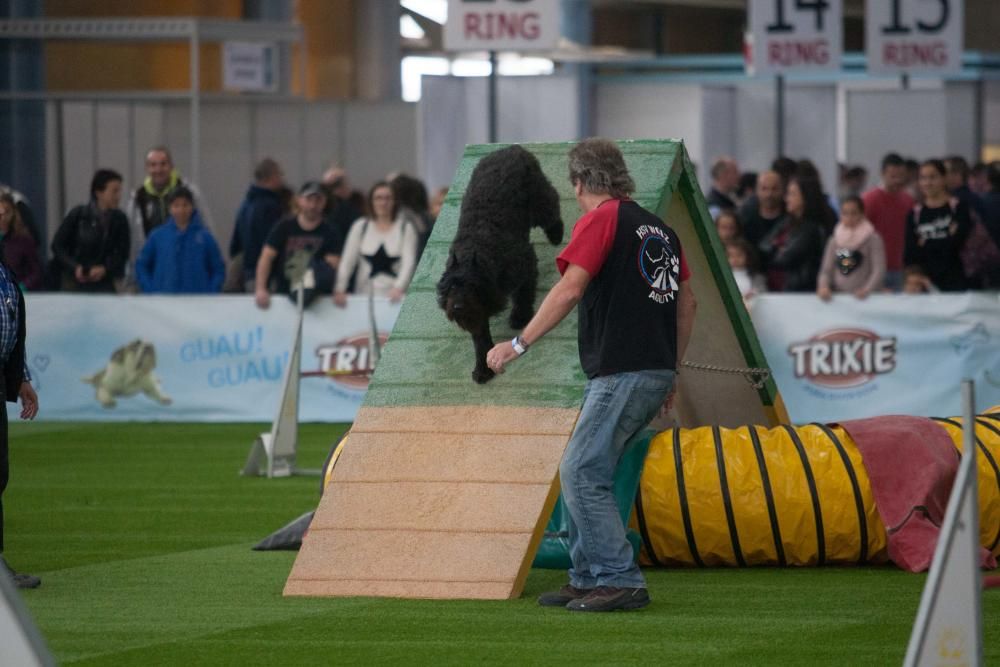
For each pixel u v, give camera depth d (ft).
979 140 136.77
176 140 109.60
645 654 29.48
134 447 63.93
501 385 36.40
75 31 105.70
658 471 38.27
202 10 136.05
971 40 222.28
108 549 42.09
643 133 157.99
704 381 44.14
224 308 71.20
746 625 31.99
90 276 72.64
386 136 116.88
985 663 28.63
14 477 55.93
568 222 38.29
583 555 33.96
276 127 114.21
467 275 34.40
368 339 69.82
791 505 37.73
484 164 36.42
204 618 33.01
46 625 32.60
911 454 38.37
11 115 109.60
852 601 34.42
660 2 236.02
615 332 32.42
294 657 29.50
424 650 29.91
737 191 87.30
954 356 65.46
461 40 78.33
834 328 66.13
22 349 37.06
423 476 35.65
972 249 66.44
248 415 71.51
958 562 22.07
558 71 166.09
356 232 70.03
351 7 158.51
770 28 89.30
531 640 30.63
